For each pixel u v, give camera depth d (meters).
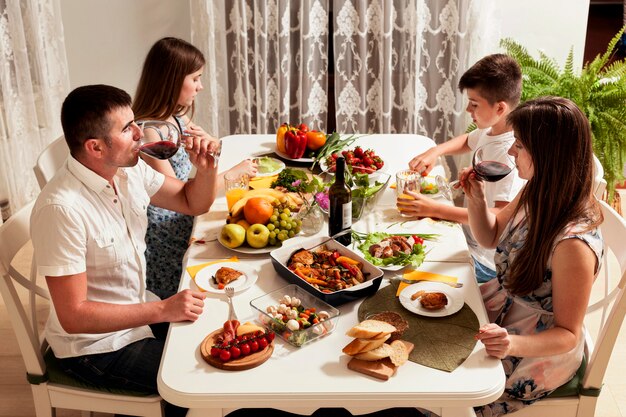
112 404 1.89
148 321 1.74
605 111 3.18
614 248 1.94
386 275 1.93
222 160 2.66
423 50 3.64
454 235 2.14
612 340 1.77
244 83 3.69
